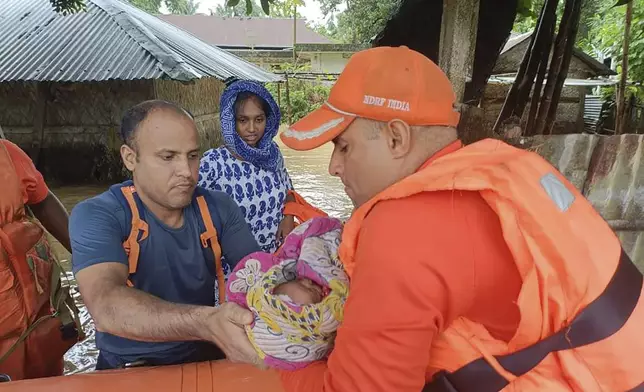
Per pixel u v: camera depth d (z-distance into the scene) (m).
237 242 1.75
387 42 5.30
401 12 4.98
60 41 9.23
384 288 0.86
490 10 4.69
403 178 0.98
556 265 0.85
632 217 3.14
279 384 1.11
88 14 10.09
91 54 8.86
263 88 2.64
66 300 2.11
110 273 1.40
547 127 4.23
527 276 0.85
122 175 10.02
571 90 8.22
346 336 0.90
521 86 4.26
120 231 1.49
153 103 1.52
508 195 0.87
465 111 3.20
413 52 1.00
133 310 1.25
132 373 1.21
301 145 1.02
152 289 1.56
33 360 1.94
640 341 0.87
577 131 8.26
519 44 9.89
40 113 9.69
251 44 27.34
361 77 0.99
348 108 1.00
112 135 9.86
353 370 0.88
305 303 1.10
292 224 2.75
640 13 7.19
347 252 1.00
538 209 0.86
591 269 0.86
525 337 0.88
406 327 0.85
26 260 1.88
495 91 6.07
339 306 1.06
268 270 1.17
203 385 1.14
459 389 0.94
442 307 0.86
